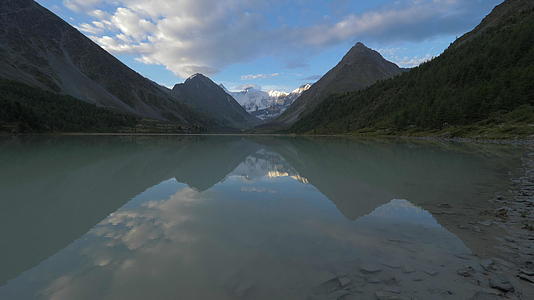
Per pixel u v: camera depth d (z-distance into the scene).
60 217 9.60
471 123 80.69
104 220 9.34
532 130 53.34
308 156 36.31
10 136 82.50
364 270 6.05
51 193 13.19
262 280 5.60
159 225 8.93
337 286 5.40
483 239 7.76
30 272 5.77
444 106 95.12
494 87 82.94
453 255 6.79
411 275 5.82
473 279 5.64
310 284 5.47
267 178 18.64
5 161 25.20
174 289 5.20
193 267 6.09
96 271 5.85
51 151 36.56
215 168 23.48
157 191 14.11
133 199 12.35
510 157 29.25
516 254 6.76
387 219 9.77
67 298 4.87
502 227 8.69
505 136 56.16
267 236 8.08
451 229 8.64
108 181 16.67
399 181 17.36
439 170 21.75
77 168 21.58
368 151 42.78
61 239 7.63
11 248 6.97
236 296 5.02
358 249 7.17
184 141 84.31
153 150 42.84
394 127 119.44
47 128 114.69
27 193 13.09
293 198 12.97
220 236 8.01
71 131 131.88
